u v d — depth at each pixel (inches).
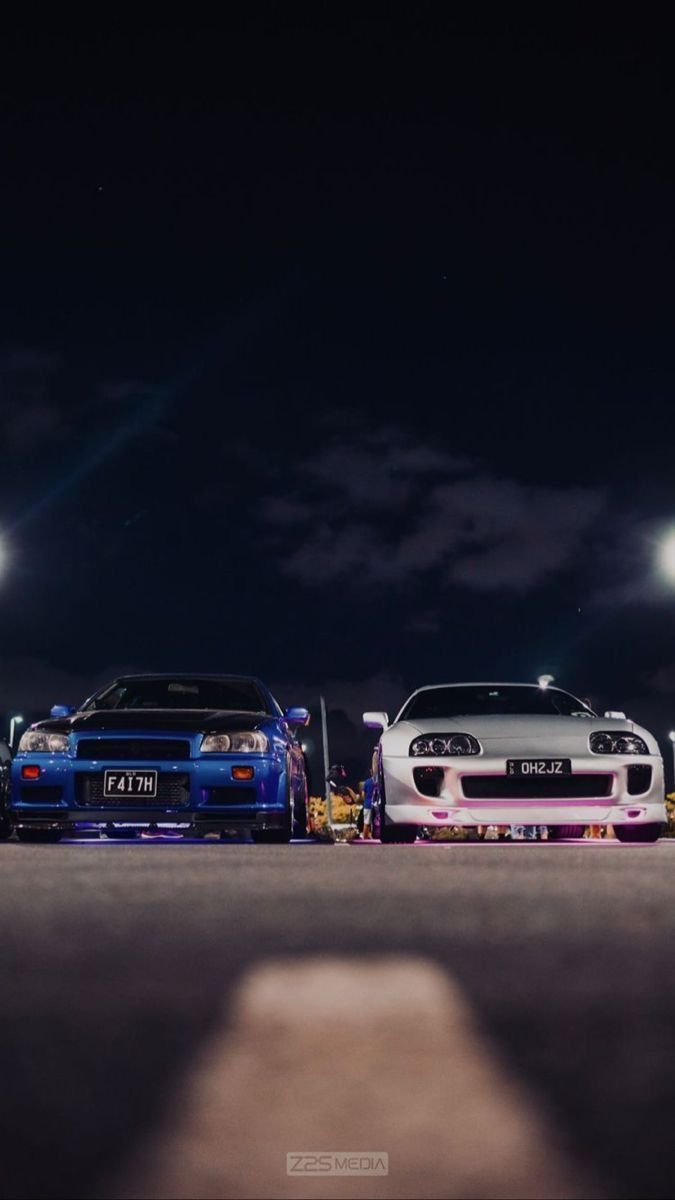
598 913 188.1
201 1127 82.9
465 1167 75.0
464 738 378.9
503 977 137.3
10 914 187.5
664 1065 99.3
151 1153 77.6
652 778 379.9
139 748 378.3
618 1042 107.3
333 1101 89.0
